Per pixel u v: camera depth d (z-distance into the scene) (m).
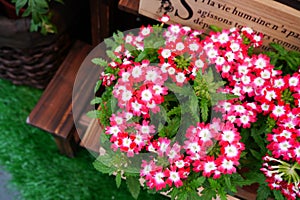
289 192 0.40
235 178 0.41
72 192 0.61
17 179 0.62
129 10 0.50
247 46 0.43
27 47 0.55
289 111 0.39
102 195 0.61
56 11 0.53
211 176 0.40
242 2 0.42
